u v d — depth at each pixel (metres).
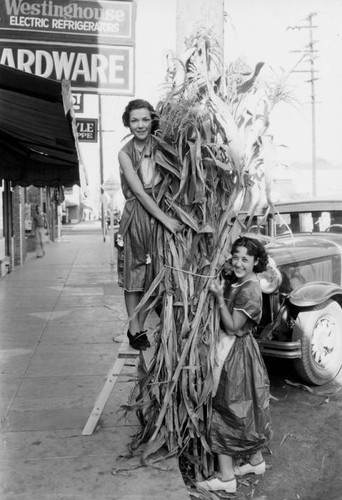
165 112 3.10
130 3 6.49
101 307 8.55
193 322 3.08
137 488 2.93
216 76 3.21
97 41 6.50
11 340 6.41
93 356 5.70
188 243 3.12
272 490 3.20
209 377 3.08
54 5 6.43
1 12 6.38
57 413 4.08
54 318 7.71
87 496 2.86
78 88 6.54
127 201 3.19
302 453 3.68
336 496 3.13
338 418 4.28
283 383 5.13
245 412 3.06
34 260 16.73
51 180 10.98
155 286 3.07
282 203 6.30
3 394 4.53
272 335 4.91
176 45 3.77
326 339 4.95
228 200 3.17
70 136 6.12
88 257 17.80
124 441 3.54
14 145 8.40
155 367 3.21
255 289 3.13
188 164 3.04
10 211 13.50
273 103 3.06
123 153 3.15
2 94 4.34
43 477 3.06
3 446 3.49
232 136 3.00
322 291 4.78
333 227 6.15
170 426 3.18
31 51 6.46
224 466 3.13
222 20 3.70
